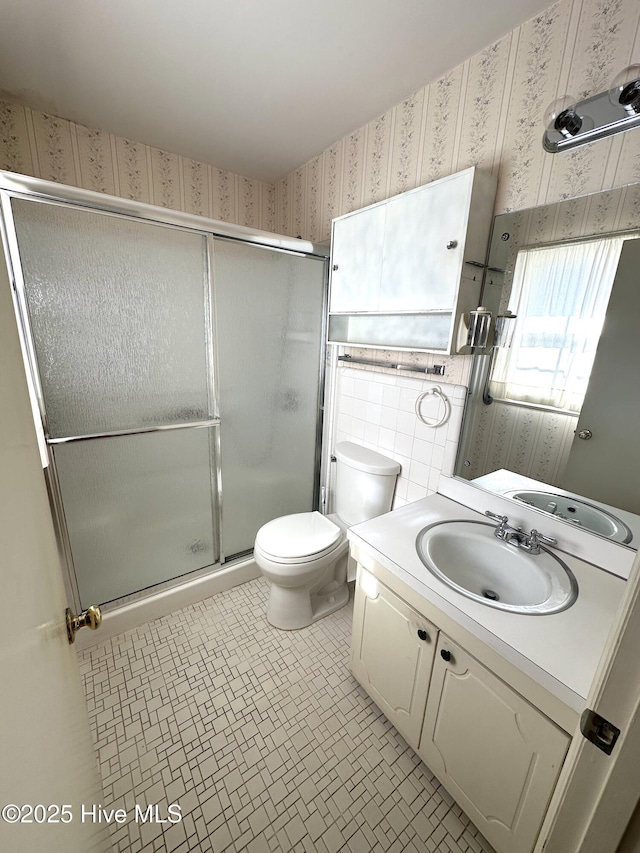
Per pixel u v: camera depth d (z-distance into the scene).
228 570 2.07
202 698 1.45
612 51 1.00
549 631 0.88
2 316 0.49
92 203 1.35
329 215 2.04
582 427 1.16
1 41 1.26
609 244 1.05
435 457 1.64
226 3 1.12
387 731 1.35
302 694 1.48
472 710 0.97
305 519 1.97
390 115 1.62
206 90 1.53
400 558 1.14
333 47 1.28
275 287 1.97
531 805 0.86
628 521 1.08
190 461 1.86
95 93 1.56
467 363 1.47
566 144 1.02
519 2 1.08
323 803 1.14
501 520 1.28
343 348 2.10
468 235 1.25
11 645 0.40
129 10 1.14
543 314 1.22
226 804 1.13
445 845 1.05
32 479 0.58
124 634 1.75
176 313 1.66
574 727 0.74
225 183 2.29
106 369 1.52
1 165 1.65
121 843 1.04
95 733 1.31
